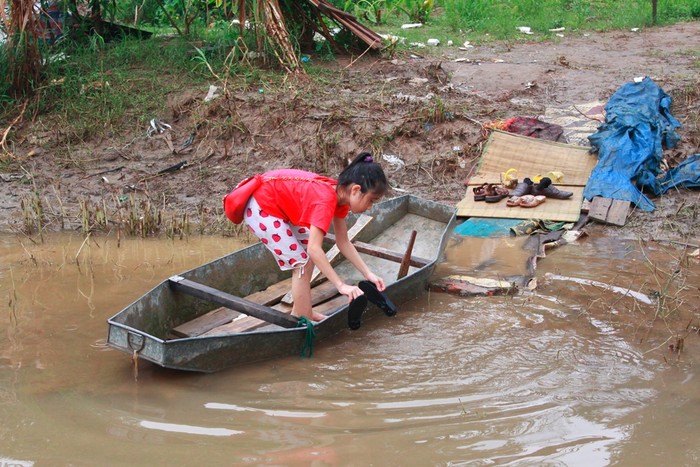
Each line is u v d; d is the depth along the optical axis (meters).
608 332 5.82
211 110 10.35
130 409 4.81
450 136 9.69
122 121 10.52
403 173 9.30
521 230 7.88
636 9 16.22
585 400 4.87
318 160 9.51
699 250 7.34
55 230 8.34
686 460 4.23
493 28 14.94
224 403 4.88
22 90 10.95
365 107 10.28
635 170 8.48
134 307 5.38
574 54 12.93
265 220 5.61
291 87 10.69
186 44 12.43
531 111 10.19
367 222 7.09
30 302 6.49
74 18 12.80
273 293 6.45
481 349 5.59
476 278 6.75
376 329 5.93
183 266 7.35
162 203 9.02
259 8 11.28
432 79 11.34
